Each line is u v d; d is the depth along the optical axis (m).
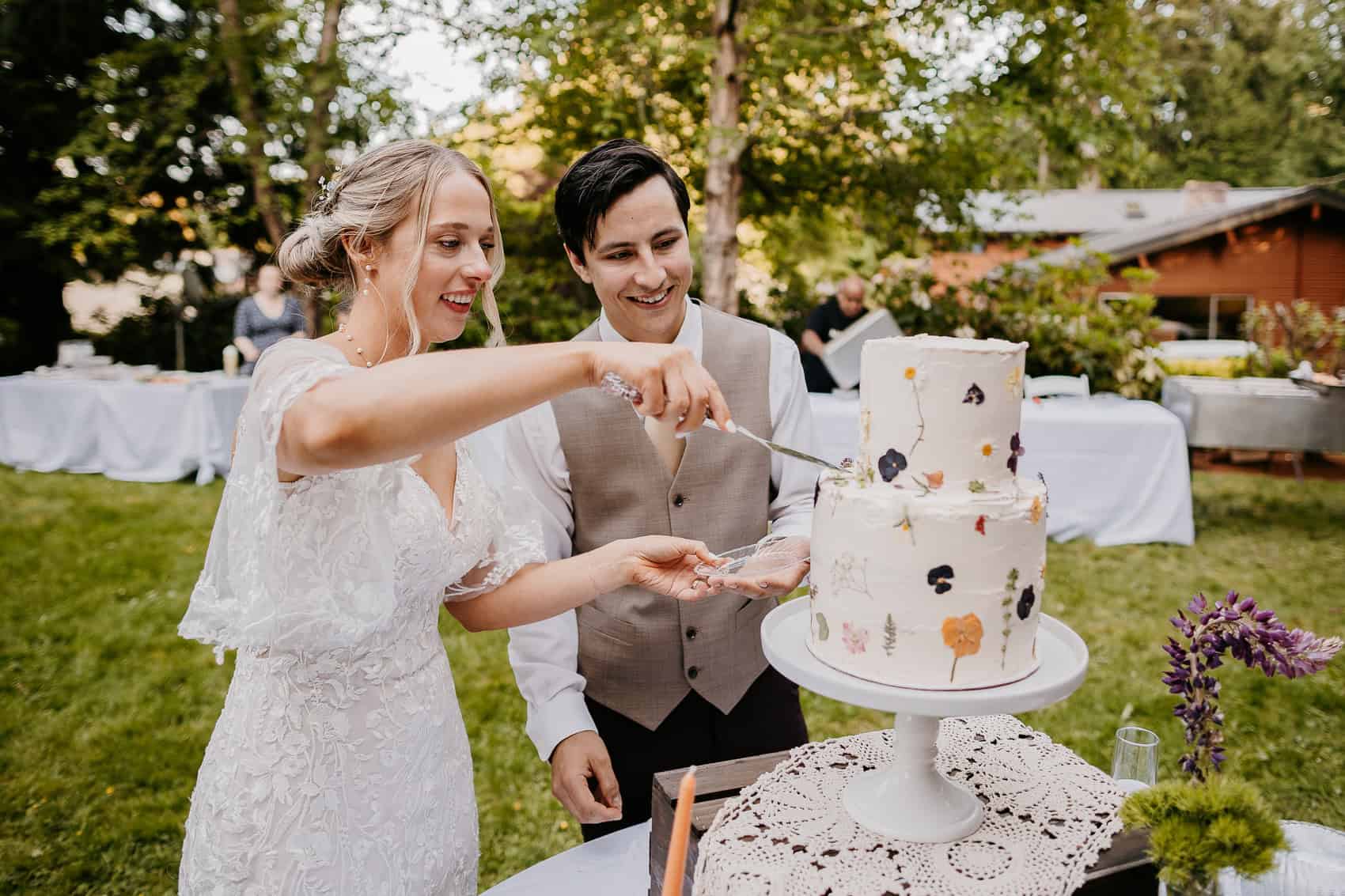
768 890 1.22
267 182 8.90
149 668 4.96
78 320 16.31
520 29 6.95
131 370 9.45
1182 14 28.73
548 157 8.79
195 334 15.02
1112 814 1.39
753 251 10.39
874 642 1.31
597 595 1.72
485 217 1.57
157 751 4.16
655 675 2.06
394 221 1.49
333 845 1.54
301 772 1.51
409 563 1.54
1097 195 21.94
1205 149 29.00
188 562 6.54
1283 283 15.80
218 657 1.51
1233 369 11.05
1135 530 6.86
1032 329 8.73
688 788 1.00
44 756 4.12
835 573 1.35
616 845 1.78
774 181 8.91
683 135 8.03
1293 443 7.23
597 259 1.93
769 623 1.56
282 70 8.37
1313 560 6.58
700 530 2.07
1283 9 29.39
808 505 2.18
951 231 9.16
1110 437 6.80
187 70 9.65
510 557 1.75
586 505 2.09
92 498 8.11
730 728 2.11
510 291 9.61
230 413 8.75
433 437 1.12
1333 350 10.85
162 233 14.38
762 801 1.44
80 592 5.99
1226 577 6.14
